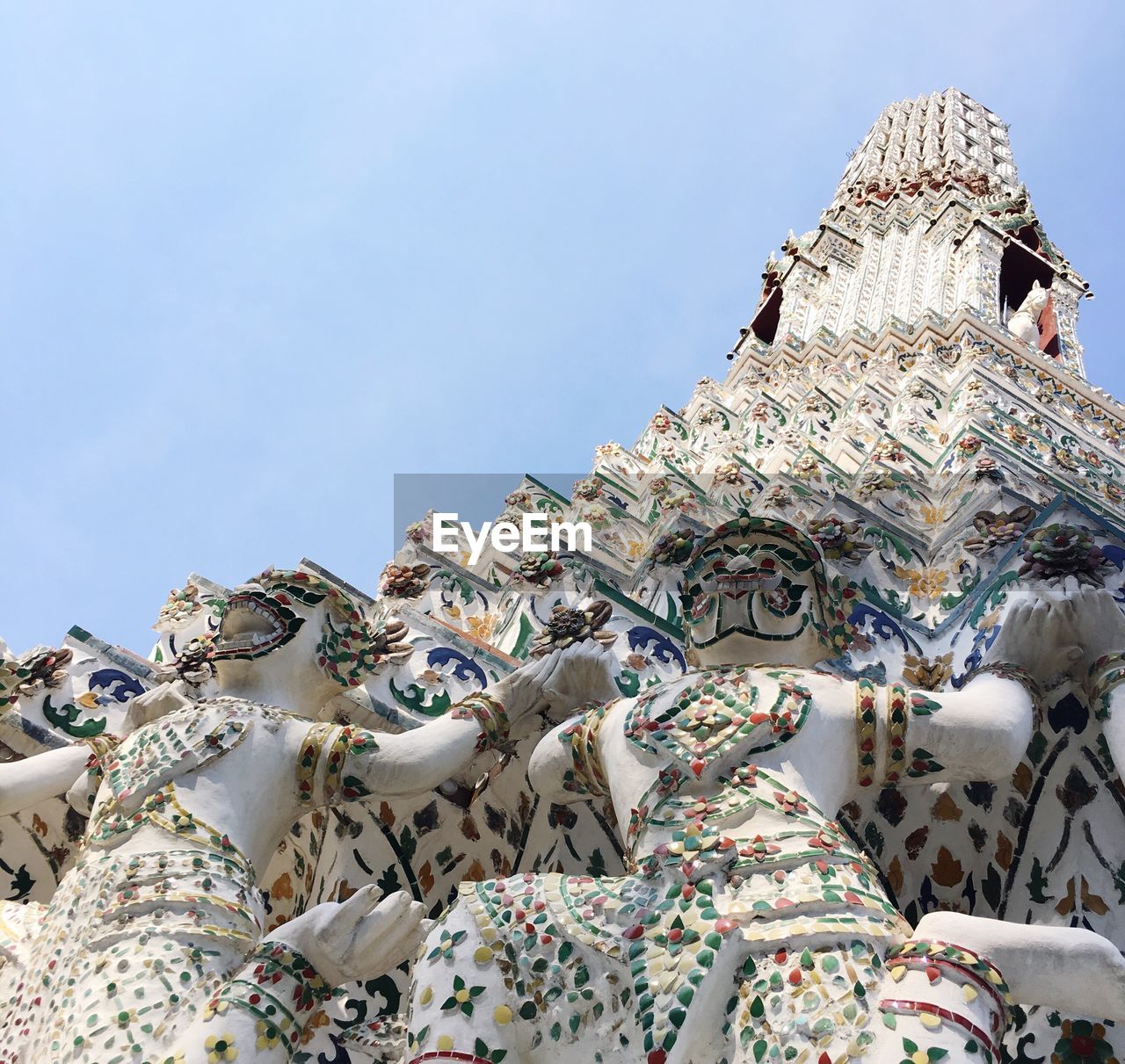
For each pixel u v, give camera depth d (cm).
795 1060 418
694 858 471
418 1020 469
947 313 1798
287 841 693
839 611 598
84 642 742
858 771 537
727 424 1424
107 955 511
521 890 491
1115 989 428
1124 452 1420
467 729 623
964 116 2906
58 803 675
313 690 656
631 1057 441
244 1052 472
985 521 750
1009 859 579
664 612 790
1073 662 570
